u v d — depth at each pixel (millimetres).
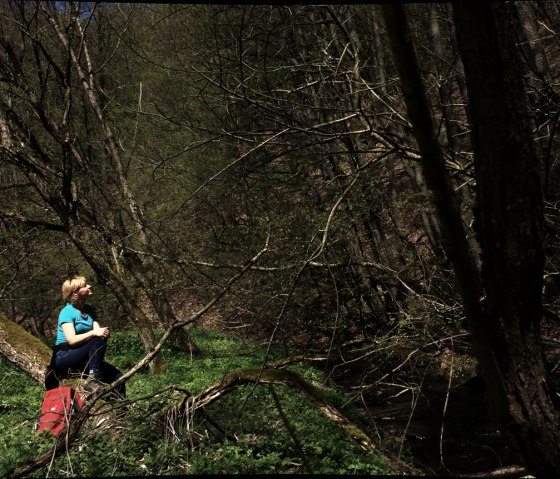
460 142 12898
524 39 10391
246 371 6496
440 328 9531
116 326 19328
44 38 15703
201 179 12883
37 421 7770
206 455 6047
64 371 8227
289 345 13867
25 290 19609
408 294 11289
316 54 10453
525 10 10492
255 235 12078
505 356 3443
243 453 6418
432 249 13477
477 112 3207
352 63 12711
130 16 15664
